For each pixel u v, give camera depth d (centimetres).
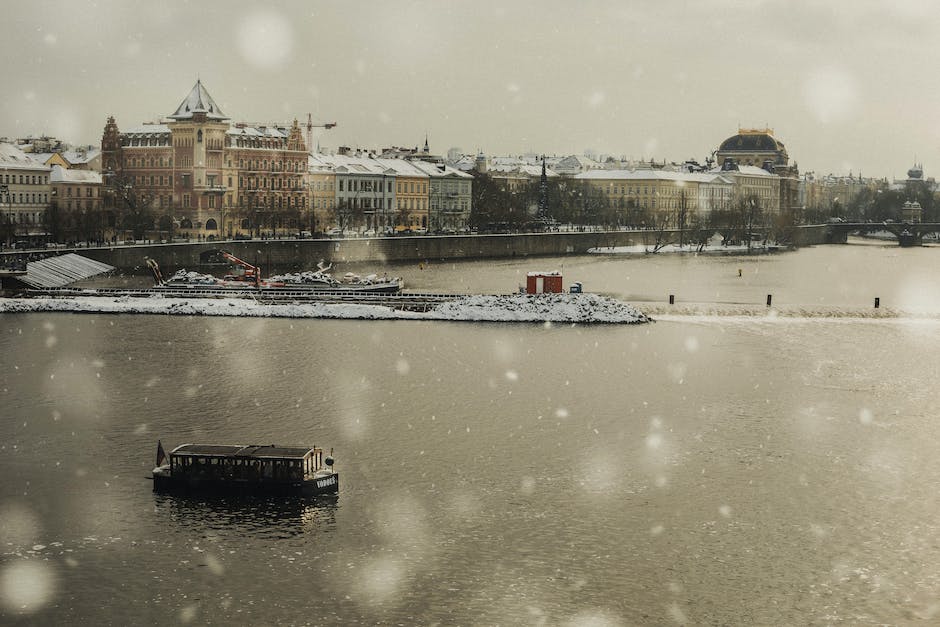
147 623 6556
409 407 11081
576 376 12662
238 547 7512
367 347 14425
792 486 8769
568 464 9244
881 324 17238
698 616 6662
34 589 6938
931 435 10262
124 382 12150
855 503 8412
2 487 8625
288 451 8600
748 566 7306
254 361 13375
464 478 8862
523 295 17675
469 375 12650
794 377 12781
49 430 10169
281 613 6662
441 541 7619
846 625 6588
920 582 7112
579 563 7312
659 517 8081
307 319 17050
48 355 13675
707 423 10600
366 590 6919
